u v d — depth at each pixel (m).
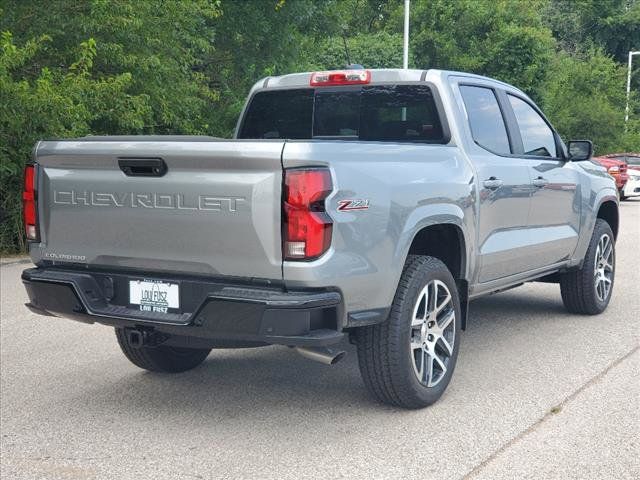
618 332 6.79
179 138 4.20
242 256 4.00
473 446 4.17
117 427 4.53
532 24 41.44
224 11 18.80
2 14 12.57
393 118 5.69
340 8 21.58
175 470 3.91
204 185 4.04
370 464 3.95
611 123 40.62
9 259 11.46
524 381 5.33
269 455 4.09
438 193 4.78
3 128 11.66
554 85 41.72
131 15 13.59
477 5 37.97
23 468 3.96
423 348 4.71
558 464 3.93
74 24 12.98
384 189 4.31
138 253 4.30
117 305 4.43
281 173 3.89
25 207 4.71
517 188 5.84
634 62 60.84
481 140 5.68
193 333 4.11
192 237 4.11
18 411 4.80
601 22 61.94
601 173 7.59
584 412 4.69
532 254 6.15
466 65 37.28
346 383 5.35
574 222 6.88
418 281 4.58
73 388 5.26
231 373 5.61
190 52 16.59
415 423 4.53
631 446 4.16
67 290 4.43
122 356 6.08
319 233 3.90
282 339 3.90
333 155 4.04
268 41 19.97
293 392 5.15
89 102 12.77
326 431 4.42
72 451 4.18
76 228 4.48
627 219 19.20
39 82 11.38
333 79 5.80
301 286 3.93
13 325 7.12
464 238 5.12
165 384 5.35
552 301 8.22
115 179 4.30
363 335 4.52
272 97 6.24
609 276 7.64
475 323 7.16
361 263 4.14
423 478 3.78
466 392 5.09
